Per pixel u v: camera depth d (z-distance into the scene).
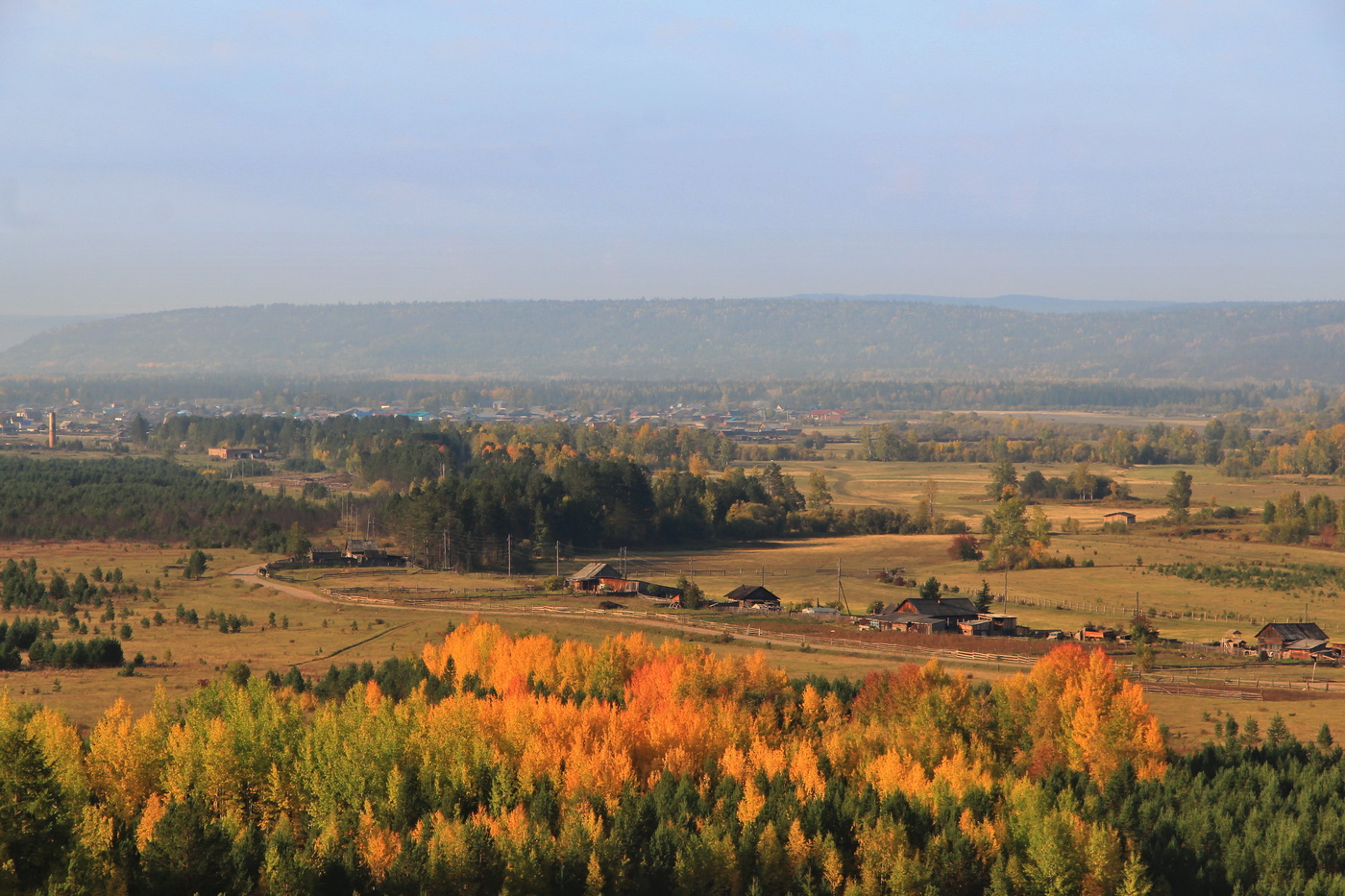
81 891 61.69
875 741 95.44
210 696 95.56
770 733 98.19
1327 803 84.06
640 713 97.56
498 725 92.38
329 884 67.06
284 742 84.56
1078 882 72.50
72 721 99.75
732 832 75.75
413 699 96.12
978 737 100.50
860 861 75.12
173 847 65.62
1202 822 79.56
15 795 65.62
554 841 73.19
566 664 116.00
